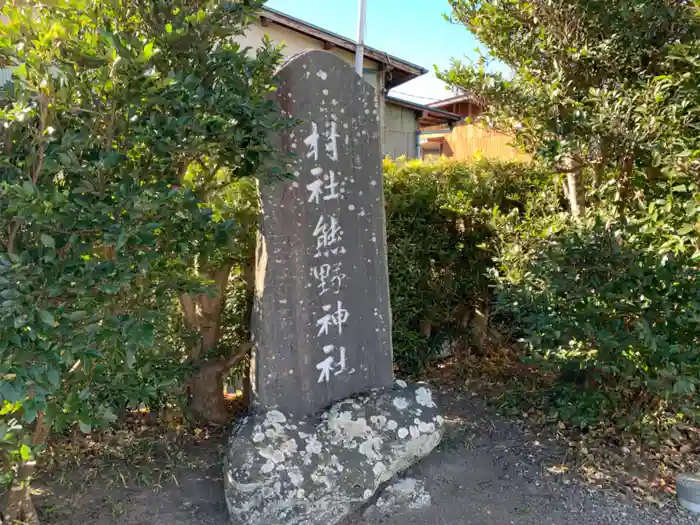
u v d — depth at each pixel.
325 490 2.78
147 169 2.28
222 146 2.32
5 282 1.70
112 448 3.38
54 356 1.84
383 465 2.98
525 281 3.59
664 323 2.90
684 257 2.94
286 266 3.18
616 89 3.61
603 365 3.08
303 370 3.23
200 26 2.21
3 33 1.98
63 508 2.80
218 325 3.79
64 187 2.22
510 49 3.97
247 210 3.51
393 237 4.53
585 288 3.11
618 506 3.00
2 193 1.72
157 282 2.59
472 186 4.91
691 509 2.96
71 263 1.93
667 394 2.89
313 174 3.24
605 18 3.62
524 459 3.48
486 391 4.46
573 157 3.56
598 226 3.22
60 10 2.09
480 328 5.03
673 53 3.30
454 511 2.96
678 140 3.23
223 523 2.80
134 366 2.87
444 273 4.86
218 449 3.49
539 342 3.27
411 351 4.68
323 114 3.25
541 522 2.87
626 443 3.52
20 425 2.09
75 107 2.01
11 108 1.99
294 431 2.97
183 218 2.28
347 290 3.40
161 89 2.03
